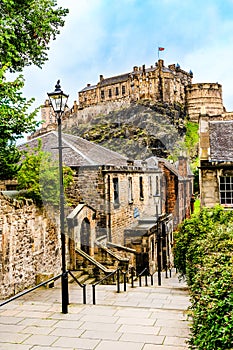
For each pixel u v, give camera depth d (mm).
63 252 8305
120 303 10148
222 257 6961
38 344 6223
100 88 80750
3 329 6980
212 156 17516
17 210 11508
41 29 13867
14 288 11234
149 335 6508
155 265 19188
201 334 4629
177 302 10156
